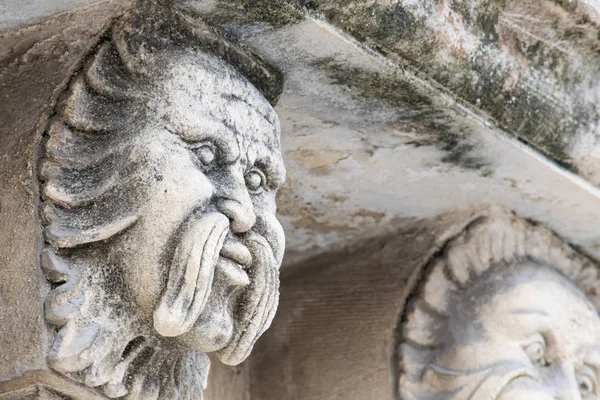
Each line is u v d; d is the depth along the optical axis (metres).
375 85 3.37
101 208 2.89
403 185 4.05
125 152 2.89
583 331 4.22
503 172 3.96
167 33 3.00
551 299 4.20
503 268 4.25
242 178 2.99
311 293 4.45
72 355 2.80
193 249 2.79
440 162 3.88
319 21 3.06
